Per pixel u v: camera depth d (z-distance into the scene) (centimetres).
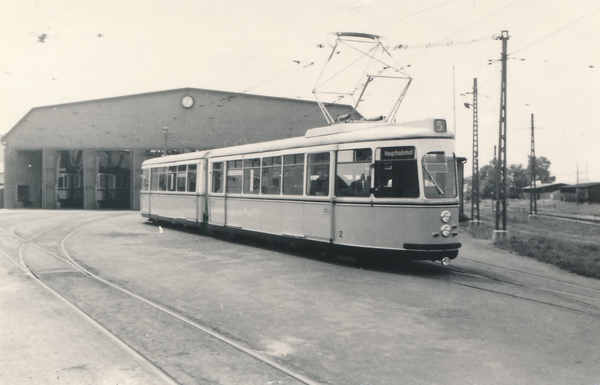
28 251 1242
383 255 981
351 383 431
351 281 891
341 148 1063
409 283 880
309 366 471
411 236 953
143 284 849
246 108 3972
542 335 580
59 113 4103
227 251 1287
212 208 1600
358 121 1136
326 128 1131
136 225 2116
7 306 677
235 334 572
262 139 3975
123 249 1307
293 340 551
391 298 761
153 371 451
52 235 1658
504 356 505
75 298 737
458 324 621
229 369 461
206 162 1661
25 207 4288
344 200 1047
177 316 643
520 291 838
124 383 422
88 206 4062
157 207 2034
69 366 459
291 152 1211
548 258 1234
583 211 4719
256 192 1359
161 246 1380
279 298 752
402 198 964
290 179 1216
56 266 1022
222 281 881
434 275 970
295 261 1121
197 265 1055
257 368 464
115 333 567
